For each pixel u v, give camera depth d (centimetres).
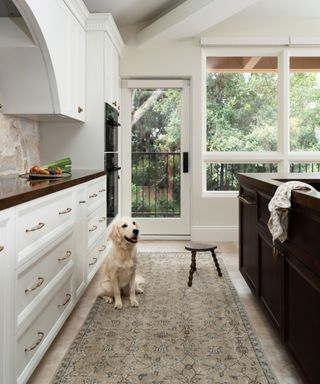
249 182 256
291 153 465
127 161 471
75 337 210
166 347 198
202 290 284
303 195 146
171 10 408
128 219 254
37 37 248
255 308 252
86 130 362
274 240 189
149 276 318
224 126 476
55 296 192
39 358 167
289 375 173
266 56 469
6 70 268
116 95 428
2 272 126
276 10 429
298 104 475
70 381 167
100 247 315
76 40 326
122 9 395
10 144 288
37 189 158
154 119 473
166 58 448
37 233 162
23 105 277
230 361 184
